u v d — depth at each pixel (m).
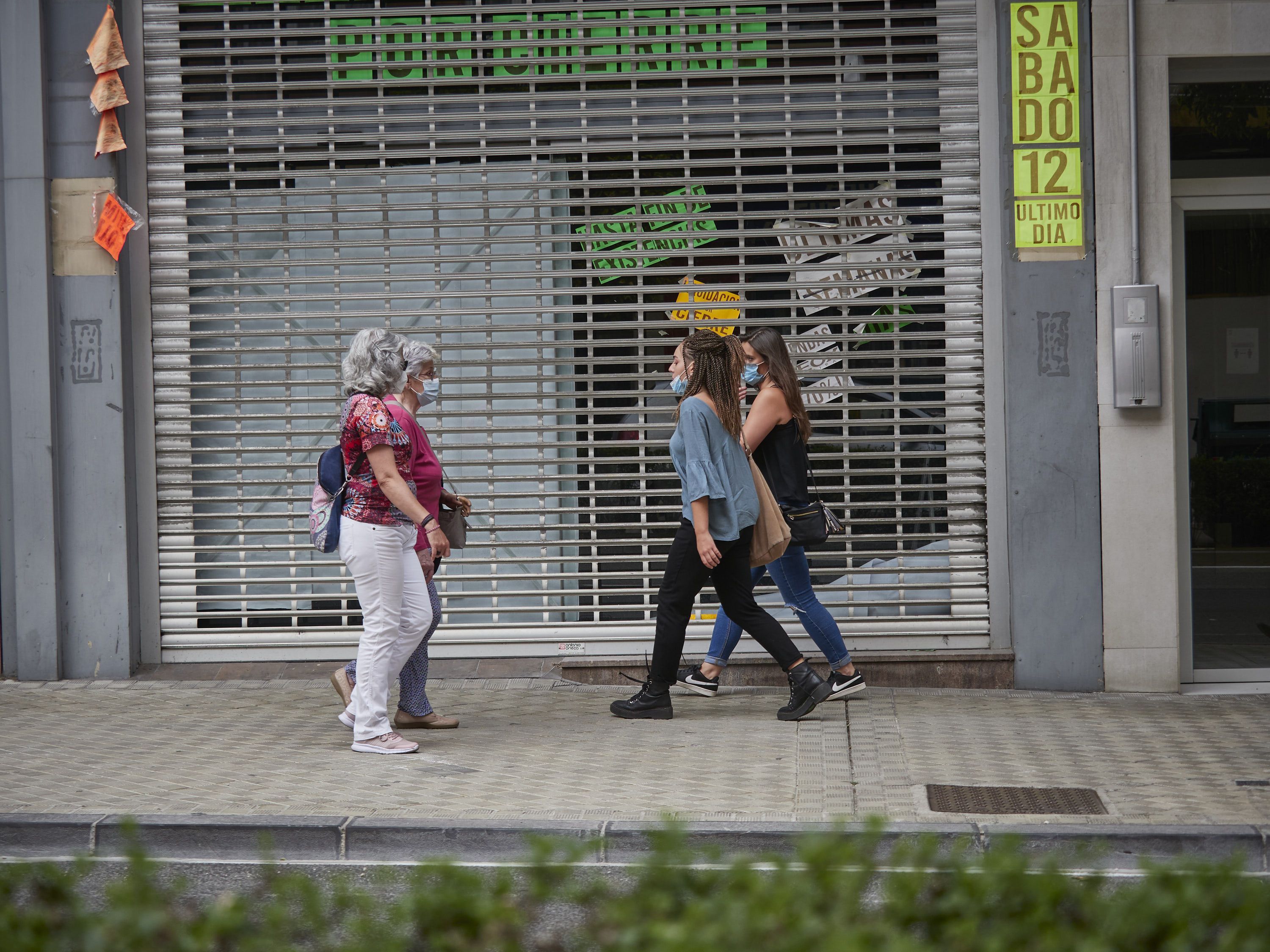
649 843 6.77
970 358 11.20
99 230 11.26
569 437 11.47
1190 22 10.87
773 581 11.06
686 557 9.57
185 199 11.46
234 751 8.77
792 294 11.28
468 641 11.60
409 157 11.33
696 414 9.35
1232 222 11.31
